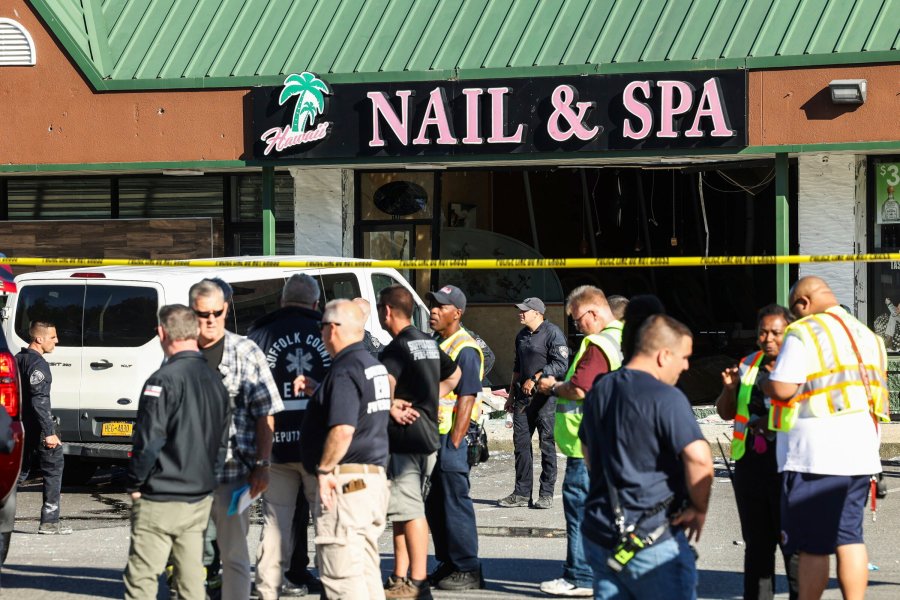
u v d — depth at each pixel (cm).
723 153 4581
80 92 5038
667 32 4803
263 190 5022
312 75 4853
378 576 2064
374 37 5072
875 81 4478
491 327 5741
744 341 6372
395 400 2316
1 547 2595
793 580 2188
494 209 5828
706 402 5666
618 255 6269
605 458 1656
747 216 6269
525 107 4722
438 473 2533
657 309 1978
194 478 1998
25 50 5053
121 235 5472
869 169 5022
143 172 5388
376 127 4812
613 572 1655
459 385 2539
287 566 2273
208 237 5450
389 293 2388
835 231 5019
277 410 2173
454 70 4756
